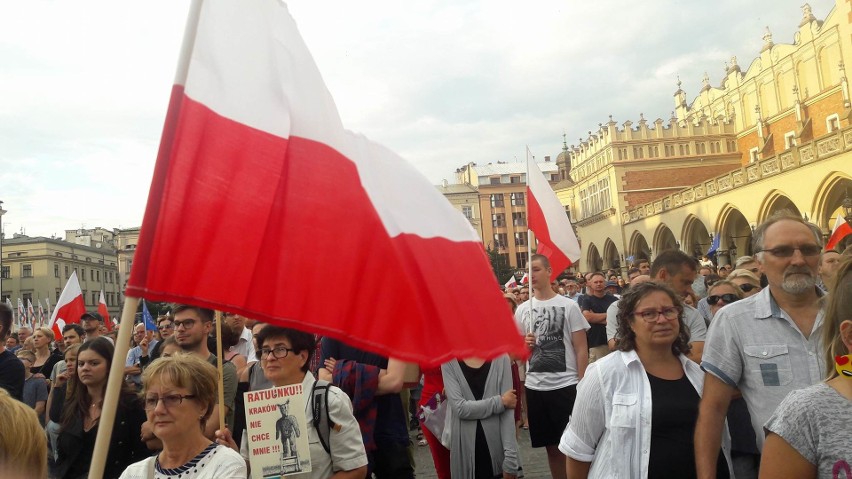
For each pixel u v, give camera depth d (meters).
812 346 3.27
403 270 2.51
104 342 4.61
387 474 4.89
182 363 3.10
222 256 2.46
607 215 49.12
